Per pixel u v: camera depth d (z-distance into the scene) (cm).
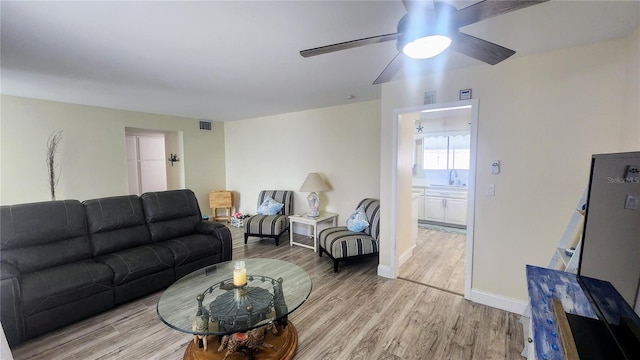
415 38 132
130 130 524
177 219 357
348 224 389
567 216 225
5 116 361
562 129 222
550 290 142
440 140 638
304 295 210
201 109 476
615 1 148
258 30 185
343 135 446
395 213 320
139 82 305
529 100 233
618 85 200
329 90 346
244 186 610
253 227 454
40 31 183
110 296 255
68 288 231
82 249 273
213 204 596
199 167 595
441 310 257
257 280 236
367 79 298
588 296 127
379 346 209
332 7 156
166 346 212
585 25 177
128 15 163
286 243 468
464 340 214
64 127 409
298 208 515
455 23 125
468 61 241
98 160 445
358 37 196
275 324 212
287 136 521
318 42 204
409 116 357
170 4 152
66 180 413
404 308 261
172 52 221
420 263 372
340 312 255
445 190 574
